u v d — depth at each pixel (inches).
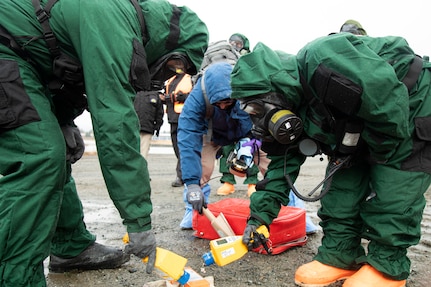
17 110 61.8
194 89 110.8
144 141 190.1
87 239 92.9
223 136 118.3
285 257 103.7
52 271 92.4
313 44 72.4
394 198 74.1
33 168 63.1
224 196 202.7
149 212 65.8
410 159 74.1
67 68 65.9
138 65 65.0
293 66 73.9
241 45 195.0
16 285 62.3
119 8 65.2
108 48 61.9
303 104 76.0
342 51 67.9
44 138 63.8
